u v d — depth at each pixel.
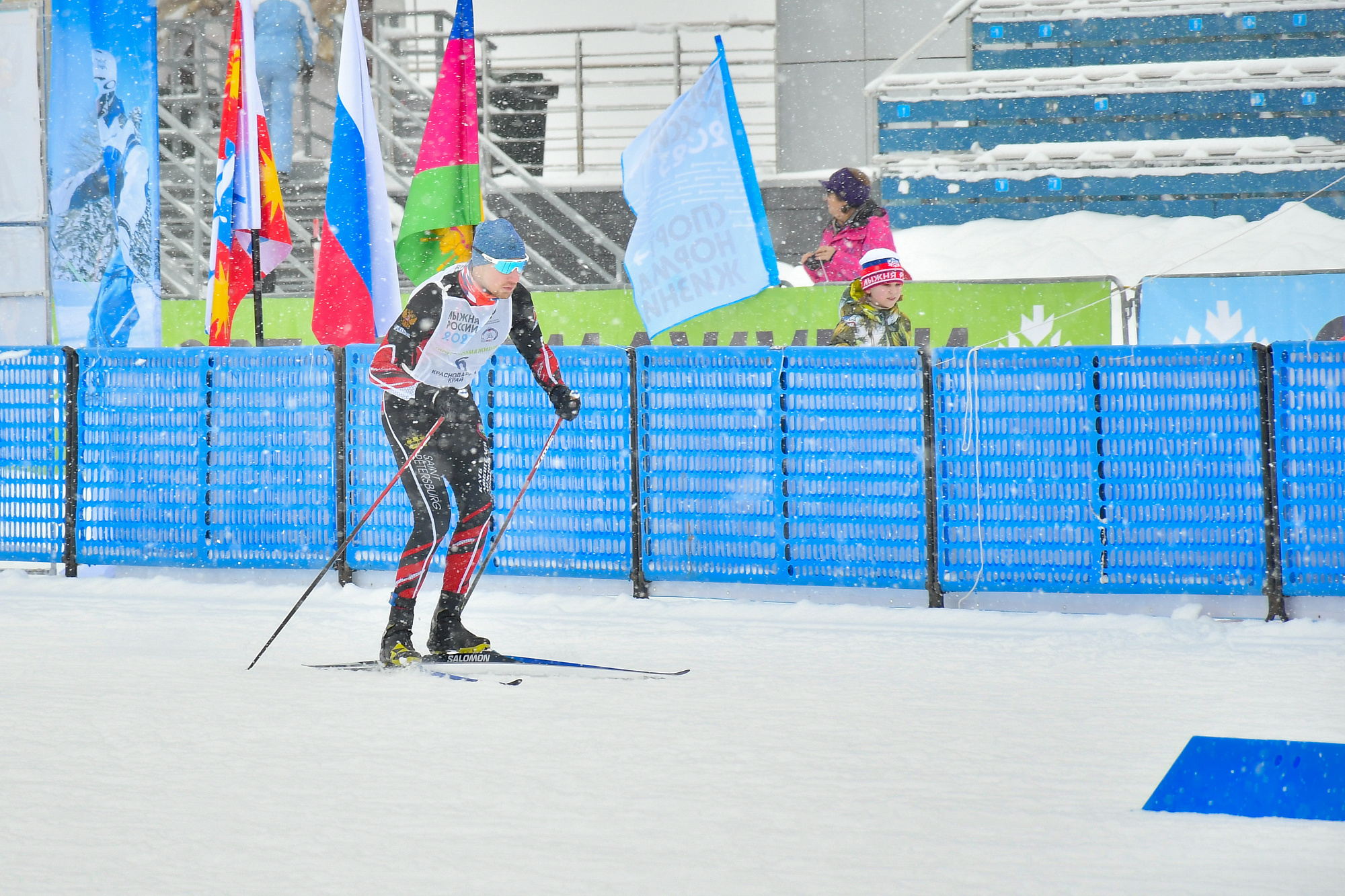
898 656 15.19
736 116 27.78
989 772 9.18
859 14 48.62
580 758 9.63
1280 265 34.25
